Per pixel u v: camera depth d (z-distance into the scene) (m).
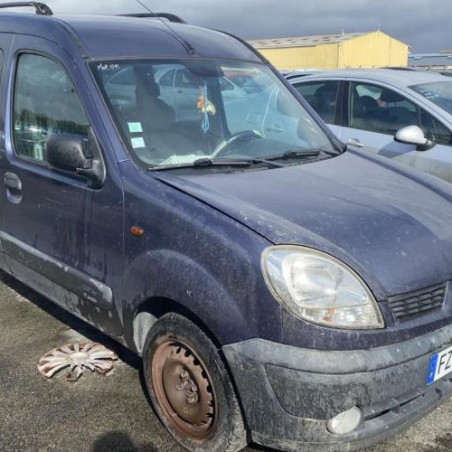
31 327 4.03
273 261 2.28
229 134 3.38
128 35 3.47
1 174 3.75
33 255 3.52
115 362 3.58
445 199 3.10
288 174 3.06
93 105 3.04
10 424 2.98
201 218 2.49
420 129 5.20
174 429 2.80
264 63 4.06
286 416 2.25
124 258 2.84
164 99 3.25
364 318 2.25
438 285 2.48
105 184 2.92
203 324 2.49
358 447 2.35
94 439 2.88
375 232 2.52
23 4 3.96
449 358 2.44
